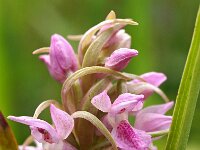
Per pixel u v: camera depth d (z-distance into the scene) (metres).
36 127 0.12
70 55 0.14
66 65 0.13
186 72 0.12
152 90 0.13
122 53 0.13
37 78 0.24
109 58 0.13
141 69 0.22
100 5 0.26
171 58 0.26
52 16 0.26
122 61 0.13
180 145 0.12
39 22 0.26
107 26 0.13
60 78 0.14
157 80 0.14
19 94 0.23
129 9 0.22
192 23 0.27
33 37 0.25
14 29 0.24
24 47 0.24
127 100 0.12
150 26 0.23
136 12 0.22
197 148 0.22
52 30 0.26
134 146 0.12
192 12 0.27
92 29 0.13
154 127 0.13
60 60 0.13
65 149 0.12
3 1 0.23
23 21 0.25
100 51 0.13
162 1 0.28
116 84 0.13
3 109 0.21
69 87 0.13
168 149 0.12
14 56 0.24
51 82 0.25
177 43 0.27
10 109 0.22
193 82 0.12
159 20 0.27
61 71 0.14
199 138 0.23
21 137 0.22
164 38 0.27
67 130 0.12
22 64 0.24
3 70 0.22
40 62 0.25
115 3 0.25
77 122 0.13
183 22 0.27
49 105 0.13
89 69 0.12
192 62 0.12
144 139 0.12
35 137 0.12
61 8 0.26
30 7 0.25
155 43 0.26
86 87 0.13
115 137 0.12
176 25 0.27
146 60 0.22
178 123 0.12
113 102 0.13
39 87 0.24
